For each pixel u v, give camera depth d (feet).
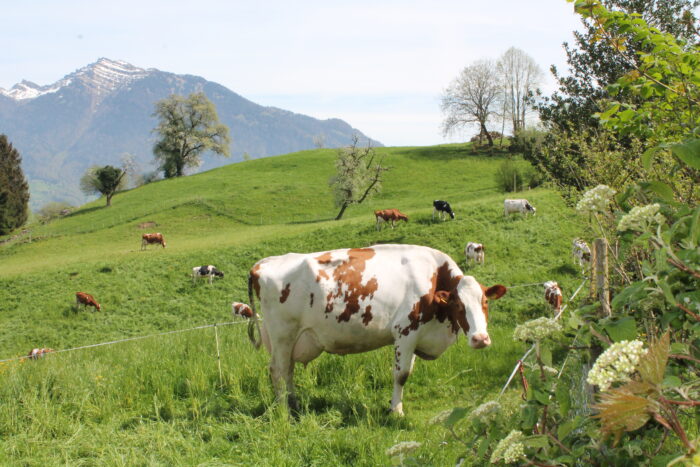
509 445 9.75
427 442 20.51
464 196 185.88
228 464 21.31
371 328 28.09
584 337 10.37
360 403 27.78
